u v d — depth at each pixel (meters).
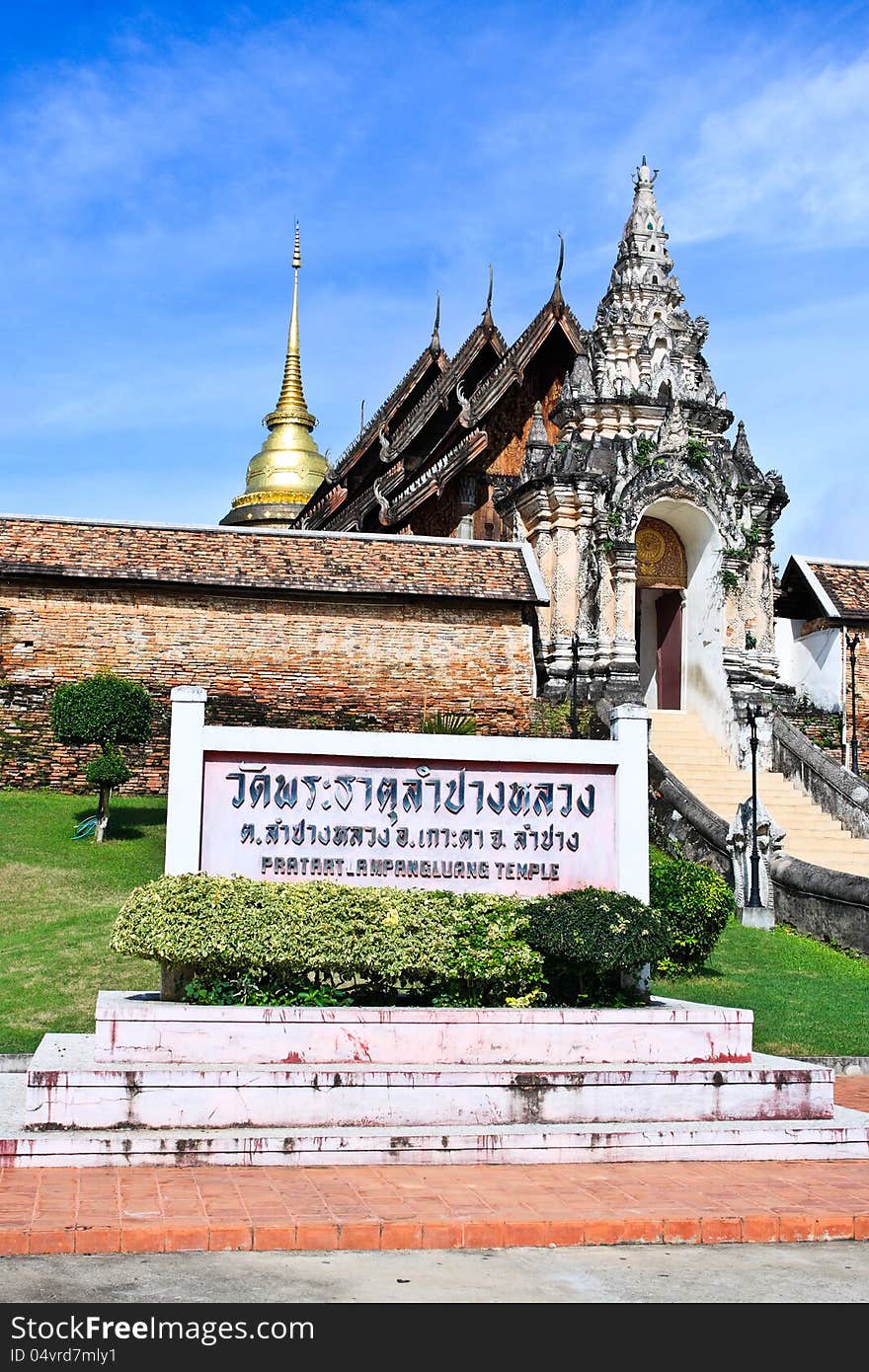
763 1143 9.42
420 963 10.10
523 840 11.52
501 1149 9.02
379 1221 7.33
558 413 30.75
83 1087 8.97
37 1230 7.03
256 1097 9.12
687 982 15.78
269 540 26.72
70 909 17.30
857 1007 15.06
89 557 25.06
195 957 9.73
